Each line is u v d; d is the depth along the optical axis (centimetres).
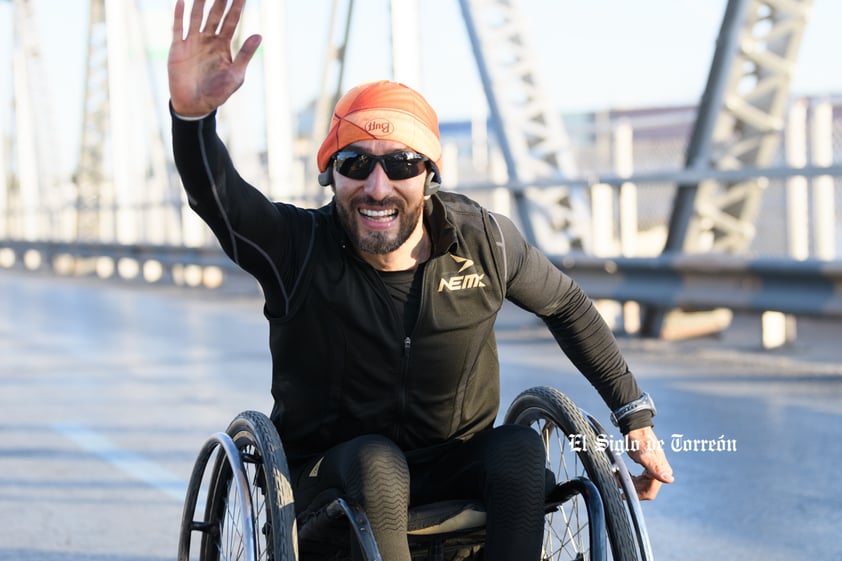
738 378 986
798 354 1114
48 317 1836
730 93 1143
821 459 702
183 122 331
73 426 897
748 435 771
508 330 1415
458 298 365
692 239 1186
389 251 351
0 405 1005
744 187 1185
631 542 344
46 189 3703
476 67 1360
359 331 360
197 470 414
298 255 358
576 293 392
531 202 1354
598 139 1805
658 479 392
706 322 1245
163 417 916
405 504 338
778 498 624
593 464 359
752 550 542
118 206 2848
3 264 3922
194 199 339
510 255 375
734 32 1130
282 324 362
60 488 706
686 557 535
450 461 370
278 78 1950
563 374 1048
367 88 357
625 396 393
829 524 577
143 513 645
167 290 2397
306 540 363
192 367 1191
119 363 1244
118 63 2755
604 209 1356
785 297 1066
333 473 349
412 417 370
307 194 1958
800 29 1139
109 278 2930
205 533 417
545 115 1364
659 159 1698
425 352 364
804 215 1170
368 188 345
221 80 328
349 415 367
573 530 540
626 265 1223
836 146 1227
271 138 1947
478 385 379
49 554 573
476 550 385
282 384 371
